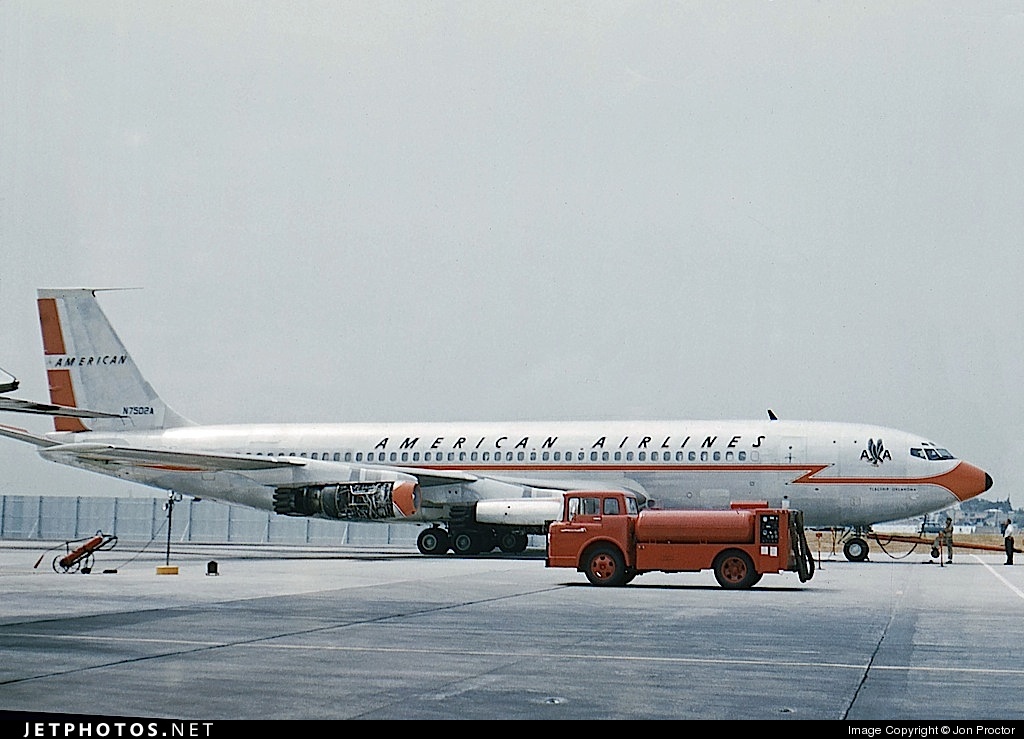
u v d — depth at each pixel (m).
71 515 95.94
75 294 61.41
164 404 60.56
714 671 17.64
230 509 93.81
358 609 26.59
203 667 17.38
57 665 17.39
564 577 38.69
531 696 15.35
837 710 14.60
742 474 50.94
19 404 24.09
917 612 27.44
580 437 53.50
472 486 52.69
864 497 49.97
